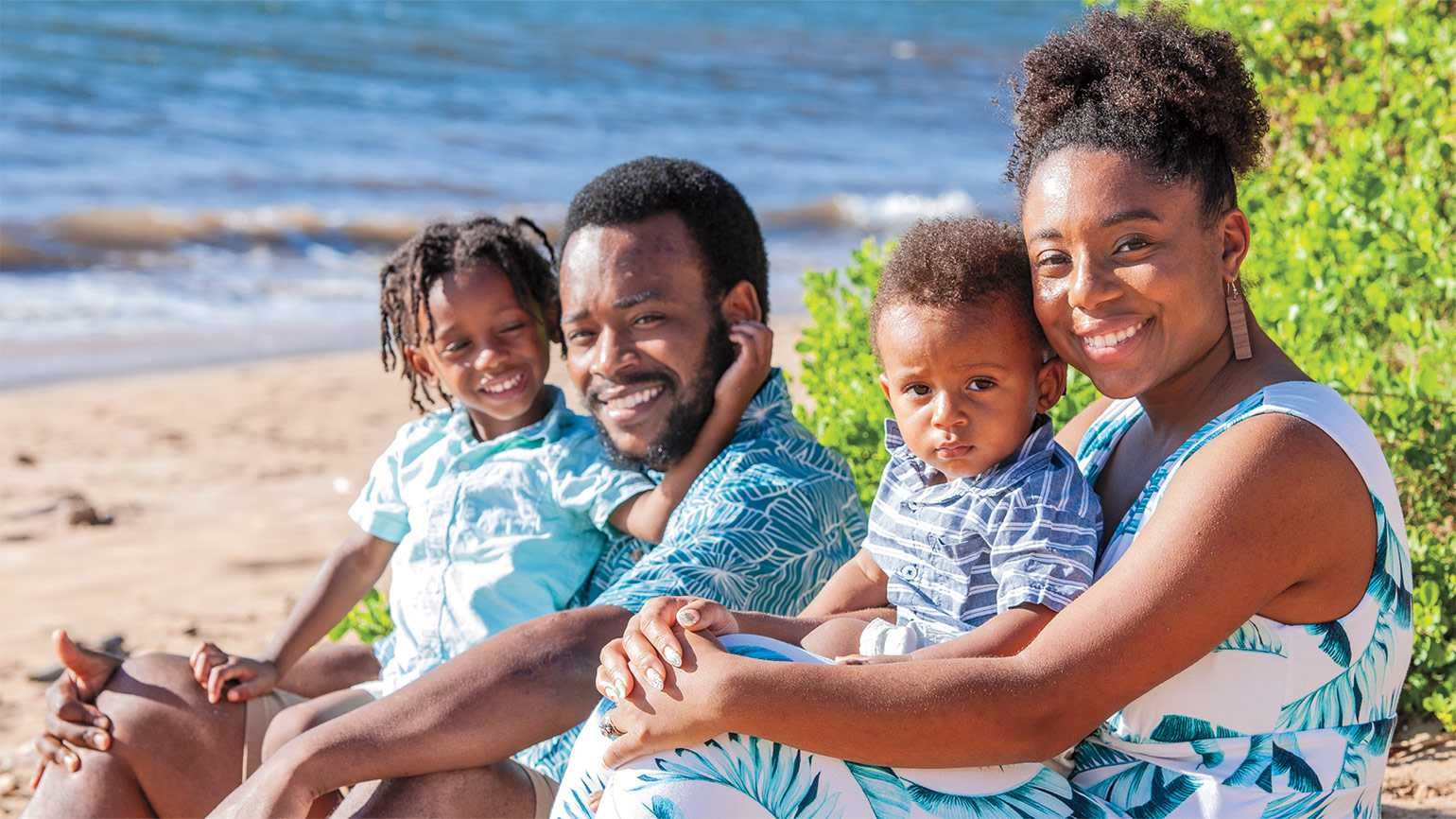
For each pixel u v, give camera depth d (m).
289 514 8.41
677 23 56.69
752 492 3.23
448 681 2.89
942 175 26.41
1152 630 2.38
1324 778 2.47
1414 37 5.00
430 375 3.92
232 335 14.22
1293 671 2.45
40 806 3.40
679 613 2.60
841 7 74.56
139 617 6.64
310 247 18.66
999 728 2.42
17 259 16.84
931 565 2.87
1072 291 2.55
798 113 34.50
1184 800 2.49
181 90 28.88
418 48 38.53
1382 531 2.45
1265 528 2.36
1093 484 2.85
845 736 2.43
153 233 18.41
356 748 2.85
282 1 47.06
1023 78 2.74
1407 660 2.59
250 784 2.87
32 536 8.02
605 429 3.44
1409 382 4.05
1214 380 2.62
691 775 2.48
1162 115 2.51
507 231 3.78
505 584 3.47
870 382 4.57
